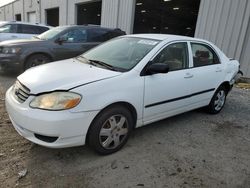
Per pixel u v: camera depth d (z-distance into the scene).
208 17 9.53
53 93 2.92
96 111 3.05
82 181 2.83
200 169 3.23
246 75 8.60
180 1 19.58
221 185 2.95
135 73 3.48
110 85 3.18
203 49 4.75
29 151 3.33
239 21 8.53
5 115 4.40
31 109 2.92
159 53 3.83
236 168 3.33
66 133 2.90
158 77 3.73
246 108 5.88
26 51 7.07
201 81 4.54
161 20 24.84
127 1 12.52
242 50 8.59
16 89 3.33
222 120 4.99
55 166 3.06
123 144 3.54
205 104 4.91
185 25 25.00
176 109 4.21
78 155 3.33
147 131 4.21
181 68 4.20
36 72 3.49
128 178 2.94
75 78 3.16
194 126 4.58
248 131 4.55
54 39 7.62
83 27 8.18
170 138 4.02
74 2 17.48
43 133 2.87
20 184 2.71
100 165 3.15
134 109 3.51
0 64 7.11
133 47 4.04
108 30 8.66
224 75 5.12
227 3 8.83
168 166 3.24
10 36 9.88
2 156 3.17
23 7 28.94
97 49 4.48
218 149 3.79
